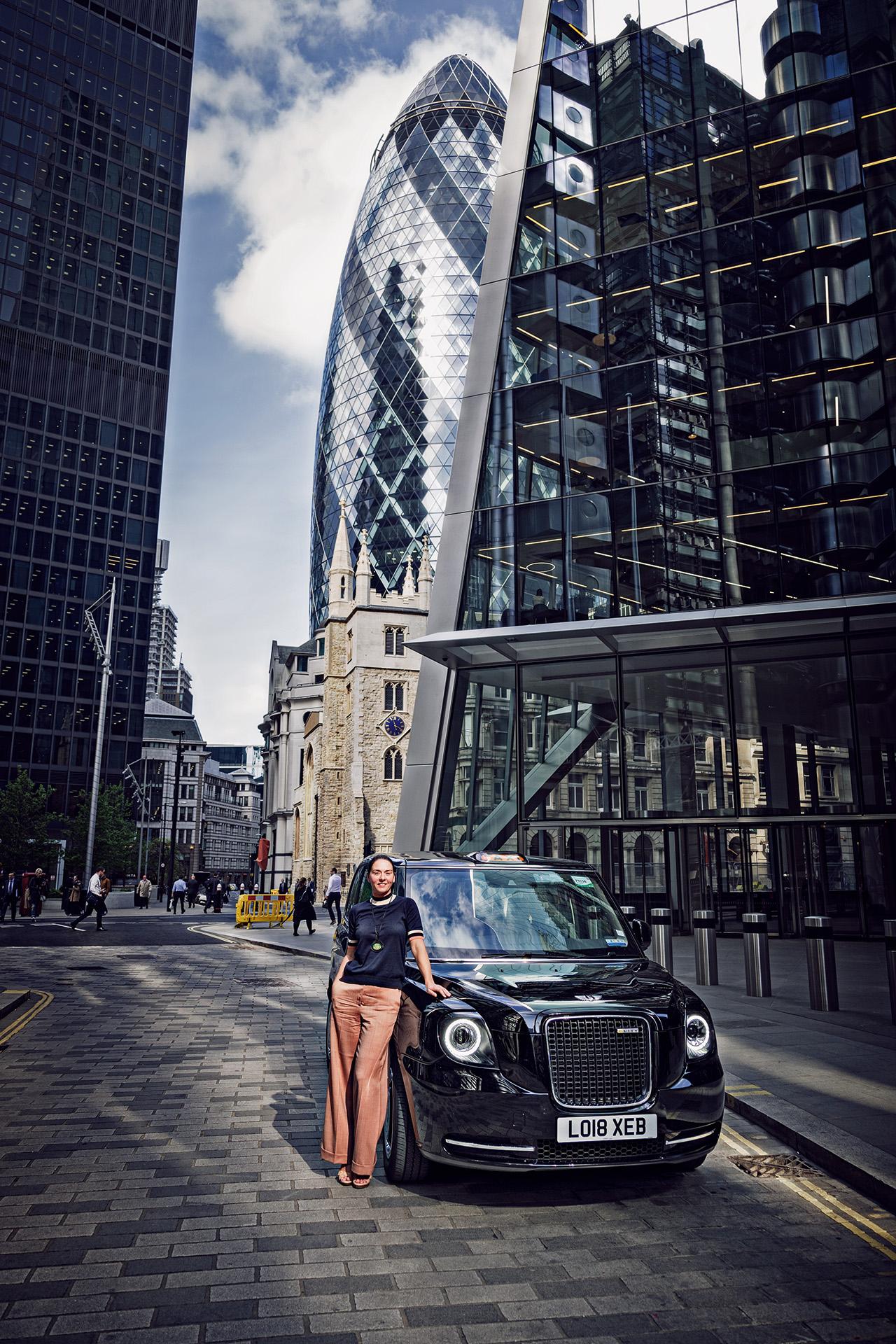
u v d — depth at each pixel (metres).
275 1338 3.49
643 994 5.28
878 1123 6.09
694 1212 4.86
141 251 108.75
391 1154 5.34
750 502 20.27
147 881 53.12
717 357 21.11
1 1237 4.49
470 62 136.12
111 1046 9.67
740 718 19.83
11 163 100.38
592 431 22.17
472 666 22.73
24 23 102.69
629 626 18.95
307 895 28.03
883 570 18.91
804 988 13.28
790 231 20.89
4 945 22.98
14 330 99.12
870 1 20.86
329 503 126.62
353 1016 5.43
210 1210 4.88
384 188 131.12
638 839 21.45
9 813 59.91
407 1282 4.00
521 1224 4.69
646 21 23.30
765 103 21.56
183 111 114.06
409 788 22.94
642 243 22.42
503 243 24.11
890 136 20.30
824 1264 4.20
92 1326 3.57
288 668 111.56
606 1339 3.50
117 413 104.94
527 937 6.30
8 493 97.44
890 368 19.53
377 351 124.06
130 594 103.56
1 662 95.19
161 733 163.00
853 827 20.22
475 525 23.11
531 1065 4.86
